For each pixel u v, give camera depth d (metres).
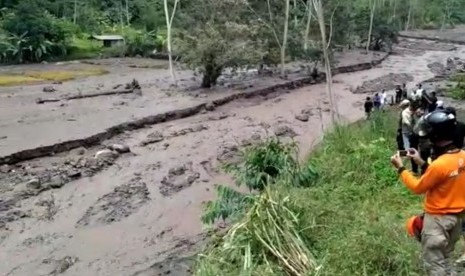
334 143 13.74
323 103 27.53
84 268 10.45
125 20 58.97
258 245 6.33
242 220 6.91
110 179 15.48
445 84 31.70
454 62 46.06
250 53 30.89
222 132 21.14
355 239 5.93
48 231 12.10
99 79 33.91
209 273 6.08
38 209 13.20
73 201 13.81
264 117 24.14
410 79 35.84
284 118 23.95
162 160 17.38
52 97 26.52
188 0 35.84
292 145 9.55
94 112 22.98
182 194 14.45
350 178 10.06
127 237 11.84
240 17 33.31
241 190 13.28
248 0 36.62
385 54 50.91
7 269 10.38
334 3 41.09
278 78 34.28
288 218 6.69
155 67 41.03
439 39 67.12
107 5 61.22
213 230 9.30
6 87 29.70
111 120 21.25
